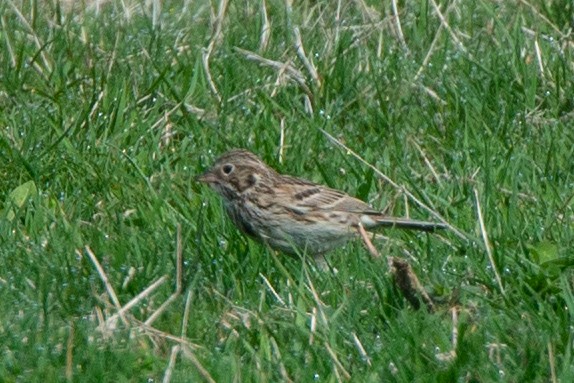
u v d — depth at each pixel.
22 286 10.42
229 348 9.32
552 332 9.39
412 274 9.95
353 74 15.21
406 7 17.34
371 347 9.23
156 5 17.08
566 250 10.90
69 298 10.25
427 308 9.92
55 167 12.87
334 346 9.12
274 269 10.95
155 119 14.16
